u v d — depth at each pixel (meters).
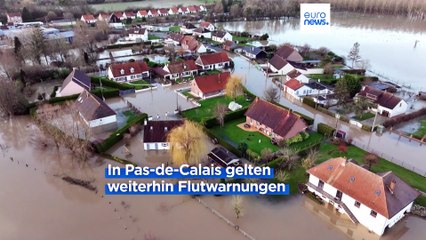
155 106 80.19
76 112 72.94
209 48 132.00
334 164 48.50
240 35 154.88
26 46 105.94
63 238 42.50
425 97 88.38
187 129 54.91
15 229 43.81
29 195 50.34
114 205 48.47
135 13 193.75
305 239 42.72
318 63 115.50
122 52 127.81
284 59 109.19
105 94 84.44
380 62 122.31
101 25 146.25
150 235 43.00
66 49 112.50
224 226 44.75
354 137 68.62
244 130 68.50
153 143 61.19
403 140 68.19
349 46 144.25
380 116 77.88
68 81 83.81
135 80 97.00
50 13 175.38
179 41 134.75
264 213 47.03
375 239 42.88
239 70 109.44
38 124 70.31
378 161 58.66
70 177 54.34
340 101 82.69
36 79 94.75
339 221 45.94
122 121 72.56
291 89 89.25
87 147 60.50
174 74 98.81
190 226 44.66
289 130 62.62
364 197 43.88
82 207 48.00
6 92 73.75
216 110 72.88
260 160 56.66
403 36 164.88
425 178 54.69
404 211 45.75
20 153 61.44
